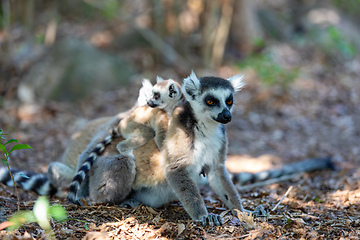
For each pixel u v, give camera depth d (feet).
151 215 21.80
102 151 24.00
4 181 27.35
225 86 22.74
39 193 27.17
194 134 21.80
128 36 64.49
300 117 50.42
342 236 19.58
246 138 45.50
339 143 43.70
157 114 23.02
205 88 22.12
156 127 22.75
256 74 59.77
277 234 19.54
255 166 37.81
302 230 19.72
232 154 41.34
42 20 71.67
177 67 60.90
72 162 27.71
